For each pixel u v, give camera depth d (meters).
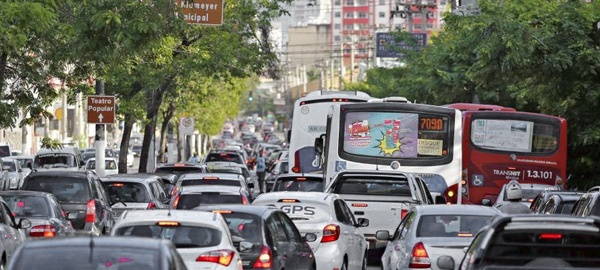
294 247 37.41
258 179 127.56
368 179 53.69
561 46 68.75
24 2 44.56
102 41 51.31
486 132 71.38
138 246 21.50
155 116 100.12
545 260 24.77
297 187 66.50
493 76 71.31
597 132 70.50
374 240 49.94
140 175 63.22
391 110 63.66
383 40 147.75
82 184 54.78
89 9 50.47
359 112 63.88
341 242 42.16
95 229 54.38
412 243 34.91
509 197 45.75
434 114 63.66
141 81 81.94
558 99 71.44
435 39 118.00
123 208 58.31
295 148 84.81
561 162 70.75
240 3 88.00
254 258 33.78
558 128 70.75
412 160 63.44
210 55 84.69
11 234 40.91
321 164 76.19
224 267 29.80
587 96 69.31
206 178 59.97
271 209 36.62
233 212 34.88
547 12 70.25
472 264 24.86
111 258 21.12
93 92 81.06
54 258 21.08
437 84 102.88
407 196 51.66
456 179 63.41
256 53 90.69
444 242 34.38
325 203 42.44
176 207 49.94
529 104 98.00
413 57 126.44
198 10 59.69
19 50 54.16
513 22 68.81
